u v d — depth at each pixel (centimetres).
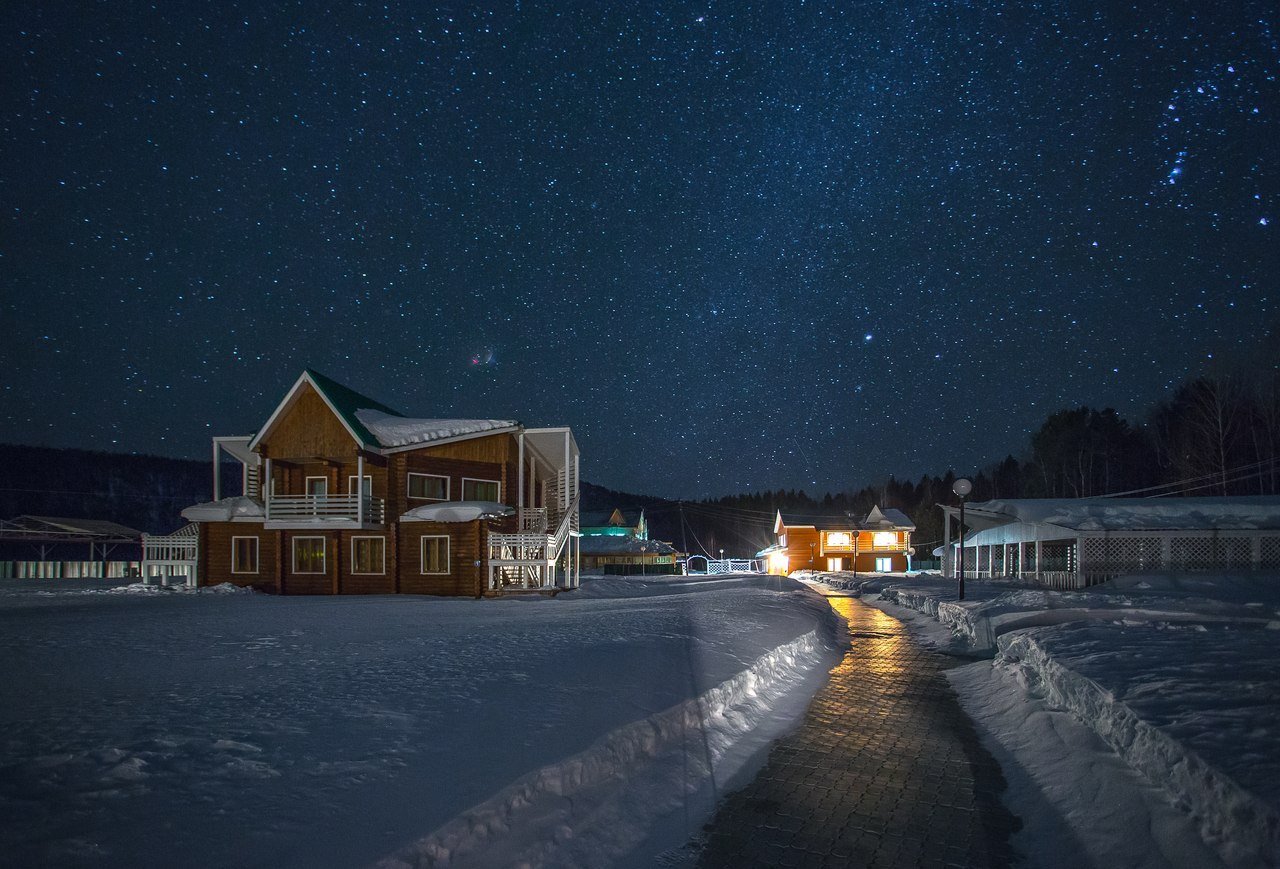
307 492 3180
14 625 1464
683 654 1003
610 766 571
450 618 1677
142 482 11419
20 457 10069
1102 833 514
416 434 3134
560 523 3177
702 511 11156
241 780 459
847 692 1071
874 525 8062
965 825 552
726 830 540
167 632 1323
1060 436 6469
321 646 1097
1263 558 2634
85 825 387
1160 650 893
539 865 434
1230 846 431
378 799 435
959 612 1823
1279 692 639
